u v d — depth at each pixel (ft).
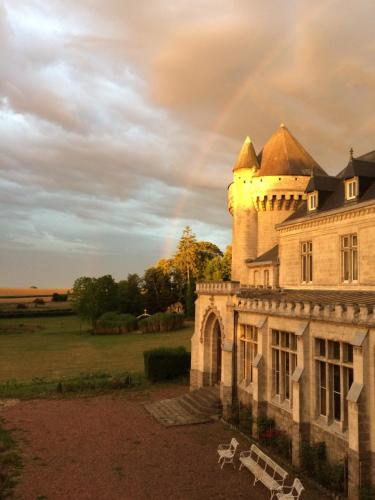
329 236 94.63
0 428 84.38
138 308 317.22
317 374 65.72
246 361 89.30
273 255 134.72
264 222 156.76
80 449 72.64
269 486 53.93
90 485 58.90
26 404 104.32
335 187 102.47
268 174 155.12
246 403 86.84
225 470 63.98
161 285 324.19
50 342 232.53
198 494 56.34
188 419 89.35
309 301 69.62
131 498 55.21
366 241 83.20
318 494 56.54
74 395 113.50
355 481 52.70
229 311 93.86
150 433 81.41
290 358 72.79
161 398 110.01
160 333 256.73
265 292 102.94
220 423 87.92
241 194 160.04
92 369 154.61
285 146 160.45
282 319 75.31
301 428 65.46
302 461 64.23
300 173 153.48
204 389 105.09
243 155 161.07
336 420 61.93
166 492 56.85
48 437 78.84
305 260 105.50
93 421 89.45
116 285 303.48
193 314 301.22
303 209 116.88
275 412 76.07
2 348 211.00
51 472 63.10
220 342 112.16
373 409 52.60
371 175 87.40
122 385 121.70
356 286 85.61
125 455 69.87
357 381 54.39
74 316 377.30
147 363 129.39
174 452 71.31
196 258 319.47
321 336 64.28
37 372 151.02
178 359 130.72
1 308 426.92
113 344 219.61
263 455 61.16
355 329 56.59
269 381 78.64
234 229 163.43
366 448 52.80
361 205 82.94
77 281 288.51
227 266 290.35
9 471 63.31
